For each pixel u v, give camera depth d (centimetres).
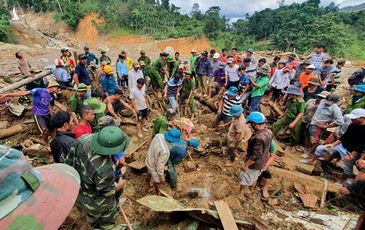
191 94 802
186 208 404
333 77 966
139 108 675
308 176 549
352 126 500
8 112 774
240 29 5716
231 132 575
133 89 661
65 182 152
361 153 501
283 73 900
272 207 475
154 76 861
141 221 416
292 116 651
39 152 584
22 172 126
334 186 520
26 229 115
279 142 724
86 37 4362
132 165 549
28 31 2980
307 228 427
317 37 3434
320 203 489
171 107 784
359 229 317
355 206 478
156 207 404
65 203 138
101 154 286
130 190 501
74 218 413
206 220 400
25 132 694
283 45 4128
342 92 1063
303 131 676
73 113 545
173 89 771
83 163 298
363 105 596
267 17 5400
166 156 437
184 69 787
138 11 4416
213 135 705
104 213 336
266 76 745
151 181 489
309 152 643
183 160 593
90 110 430
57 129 379
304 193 508
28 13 5138
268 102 909
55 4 4856
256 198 492
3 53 1811
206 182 524
